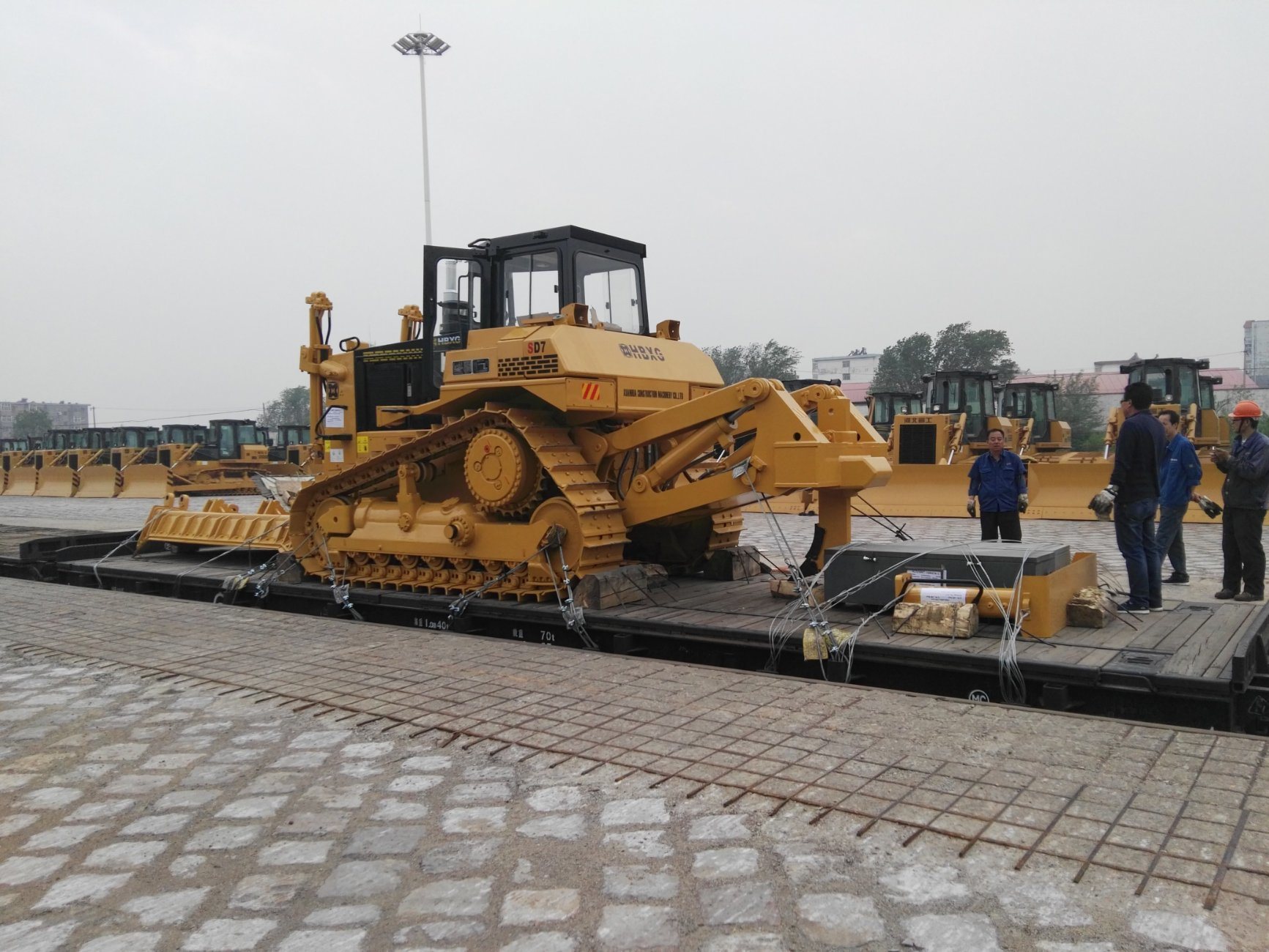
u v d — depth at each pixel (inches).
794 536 613.0
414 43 1237.7
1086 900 117.1
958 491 722.2
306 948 114.9
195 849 142.9
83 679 244.7
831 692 210.7
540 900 124.3
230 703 218.4
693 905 121.1
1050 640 226.7
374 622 347.9
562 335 294.7
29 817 156.9
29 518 959.0
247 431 1454.2
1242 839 130.6
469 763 174.6
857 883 124.3
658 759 171.6
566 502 294.4
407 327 408.5
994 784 153.9
